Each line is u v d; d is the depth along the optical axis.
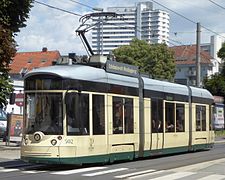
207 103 30.53
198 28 42.41
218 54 80.88
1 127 35.00
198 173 17.45
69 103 18.09
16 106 36.00
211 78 78.31
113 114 20.11
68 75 18.25
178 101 26.22
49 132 17.92
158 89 24.03
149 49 77.56
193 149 28.05
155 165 20.44
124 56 76.81
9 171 18.03
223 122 64.62
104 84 19.75
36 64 94.88
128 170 18.38
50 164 19.48
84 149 18.33
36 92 18.42
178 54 127.75
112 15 27.16
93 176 16.52
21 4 26.89
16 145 30.02
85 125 18.52
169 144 24.81
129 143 21.12
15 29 27.27
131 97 21.55
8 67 26.56
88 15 27.16
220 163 21.33
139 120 22.08
